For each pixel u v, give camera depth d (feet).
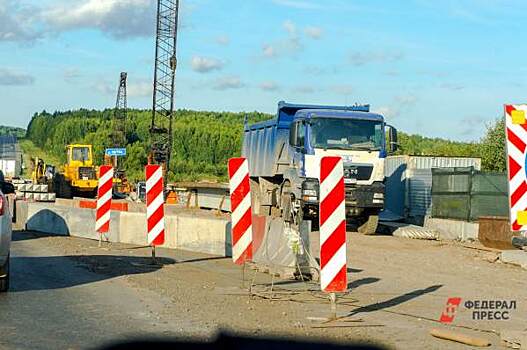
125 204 106.32
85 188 161.07
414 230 77.77
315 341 27.53
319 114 73.31
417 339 28.99
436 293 41.68
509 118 28.02
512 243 63.93
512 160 27.96
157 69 193.98
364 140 73.97
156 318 32.24
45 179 165.07
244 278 46.21
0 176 59.00
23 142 490.49
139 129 357.41
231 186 41.57
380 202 74.08
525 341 27.63
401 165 101.60
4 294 38.22
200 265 53.36
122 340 27.48
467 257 60.13
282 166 81.56
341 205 31.81
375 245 68.49
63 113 460.96
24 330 29.32
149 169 52.54
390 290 42.57
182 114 401.08
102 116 438.40
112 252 61.16
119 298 37.70
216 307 35.45
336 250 31.83
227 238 59.67
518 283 46.42
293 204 74.13
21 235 77.30
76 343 26.96
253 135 95.14
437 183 83.97
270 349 26.00
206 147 335.88
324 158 31.73
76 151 165.48
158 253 61.05
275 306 36.14
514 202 27.91
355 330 30.40
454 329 31.42
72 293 39.06
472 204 76.59
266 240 50.52
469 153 156.87
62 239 73.05
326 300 38.22
